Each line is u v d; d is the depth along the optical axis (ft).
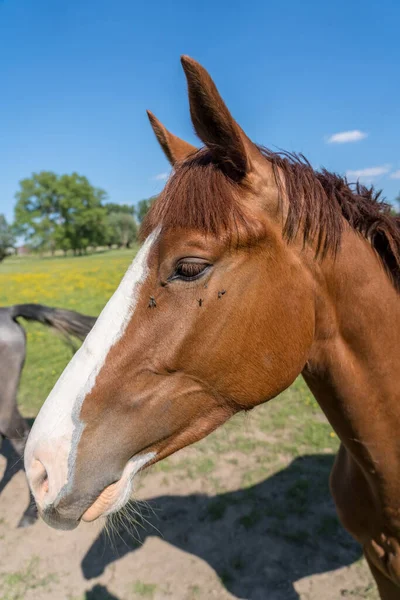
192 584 10.66
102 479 4.24
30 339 33.32
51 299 56.18
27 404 20.86
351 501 6.21
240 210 4.15
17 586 10.94
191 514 12.94
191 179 4.20
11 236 258.16
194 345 4.23
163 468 15.07
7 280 84.12
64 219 245.86
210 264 4.10
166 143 5.48
